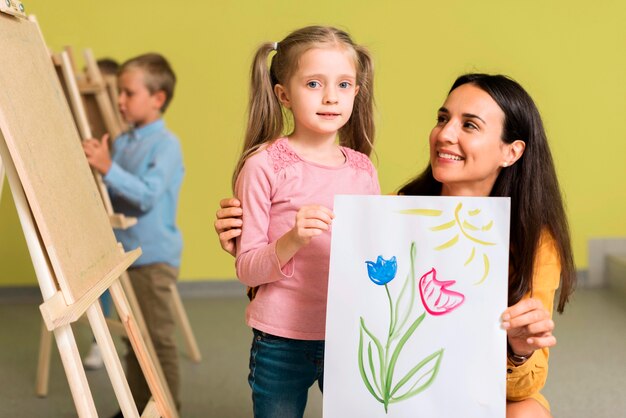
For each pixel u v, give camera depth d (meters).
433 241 1.30
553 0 4.11
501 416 1.27
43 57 1.67
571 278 1.50
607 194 4.21
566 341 3.18
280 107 1.52
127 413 1.49
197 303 3.95
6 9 1.50
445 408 1.28
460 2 4.12
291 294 1.45
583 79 4.16
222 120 4.12
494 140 1.42
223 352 3.12
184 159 4.13
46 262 1.31
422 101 4.16
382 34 4.12
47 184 1.37
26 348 3.20
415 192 1.65
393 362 1.29
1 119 1.25
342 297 1.31
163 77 2.81
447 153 1.44
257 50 1.50
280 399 1.49
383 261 1.30
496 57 4.15
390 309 1.30
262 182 1.43
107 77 2.94
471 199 1.29
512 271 1.46
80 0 4.03
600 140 4.18
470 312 1.28
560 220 1.47
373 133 1.59
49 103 1.59
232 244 1.49
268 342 1.48
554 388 2.67
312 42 1.40
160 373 2.14
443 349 1.28
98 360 2.90
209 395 2.65
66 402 2.62
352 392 1.30
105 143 2.60
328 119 1.41
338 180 1.48
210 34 4.08
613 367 2.87
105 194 2.43
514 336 1.33
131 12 4.05
